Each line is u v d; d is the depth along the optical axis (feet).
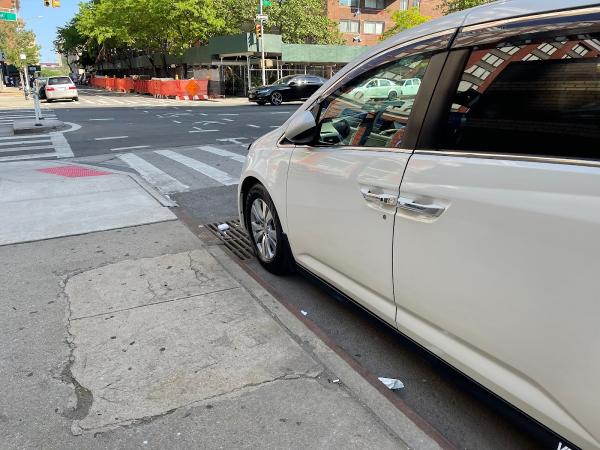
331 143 10.22
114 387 8.59
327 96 10.55
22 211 19.58
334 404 8.02
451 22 7.75
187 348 9.73
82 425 7.71
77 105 92.43
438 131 7.46
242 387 8.51
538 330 5.89
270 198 12.41
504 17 6.87
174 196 22.89
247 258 14.93
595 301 5.24
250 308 11.32
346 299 10.04
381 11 158.71
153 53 157.58
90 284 12.80
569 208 5.49
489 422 7.95
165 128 50.72
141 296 12.05
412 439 7.24
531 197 5.89
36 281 13.05
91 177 26.05
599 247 5.17
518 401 6.34
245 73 124.57
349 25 155.53
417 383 8.97
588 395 5.41
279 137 12.21
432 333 7.70
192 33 122.62
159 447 7.24
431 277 7.39
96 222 18.15
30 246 15.71
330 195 9.75
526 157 6.16
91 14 164.76
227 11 124.67
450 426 7.88
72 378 8.87
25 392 8.52
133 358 9.44
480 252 6.51
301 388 8.44
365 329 10.86
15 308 11.56
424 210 7.30
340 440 7.27
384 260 8.38
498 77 6.75
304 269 11.65
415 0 161.68
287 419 7.72
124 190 22.99
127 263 14.20
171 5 118.42
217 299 11.80
